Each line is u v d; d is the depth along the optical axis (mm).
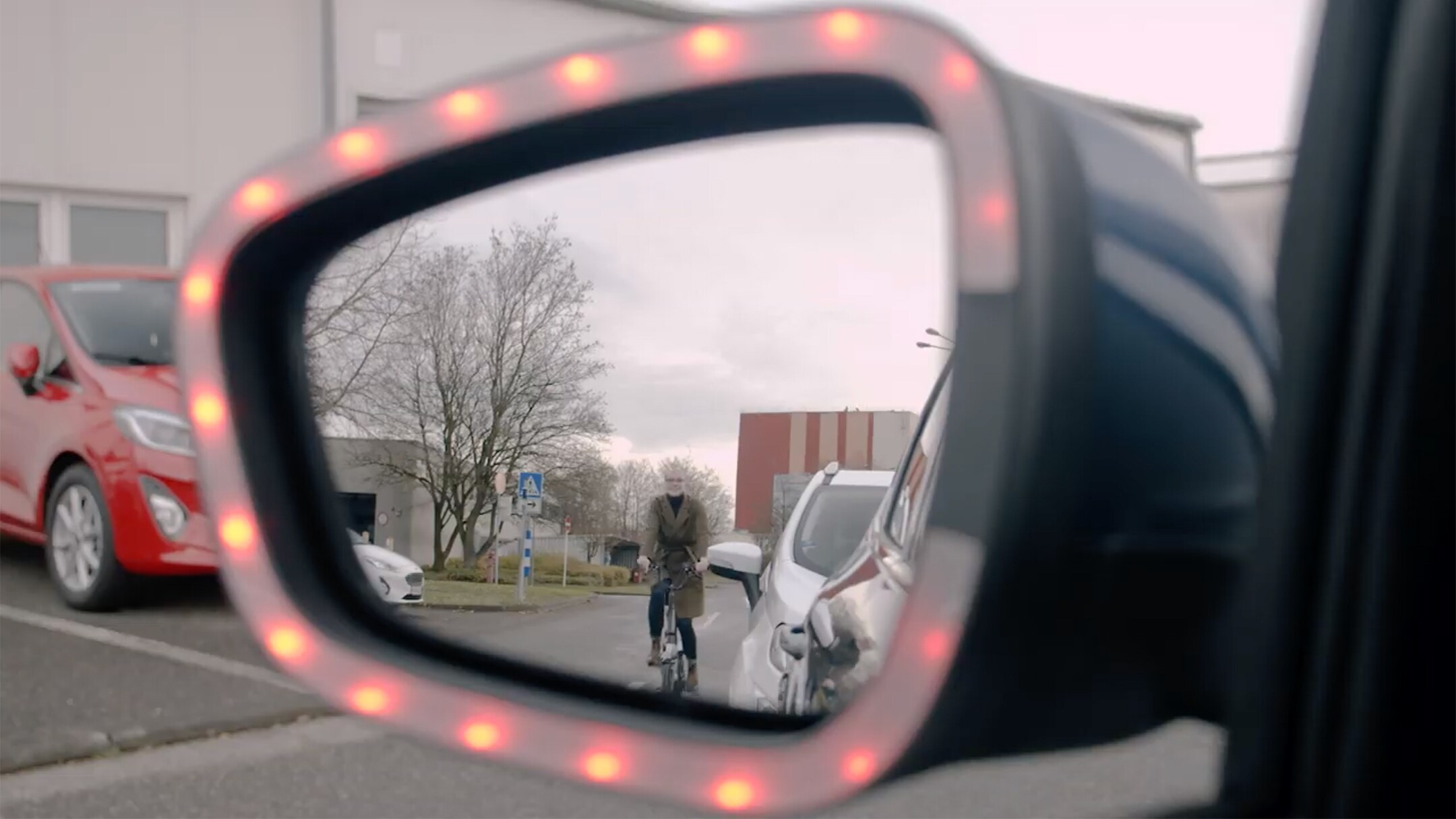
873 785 837
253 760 4867
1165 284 894
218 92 16703
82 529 7340
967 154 836
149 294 8148
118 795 4414
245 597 1374
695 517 1798
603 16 17562
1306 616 1107
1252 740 1095
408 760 4875
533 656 1208
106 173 16203
